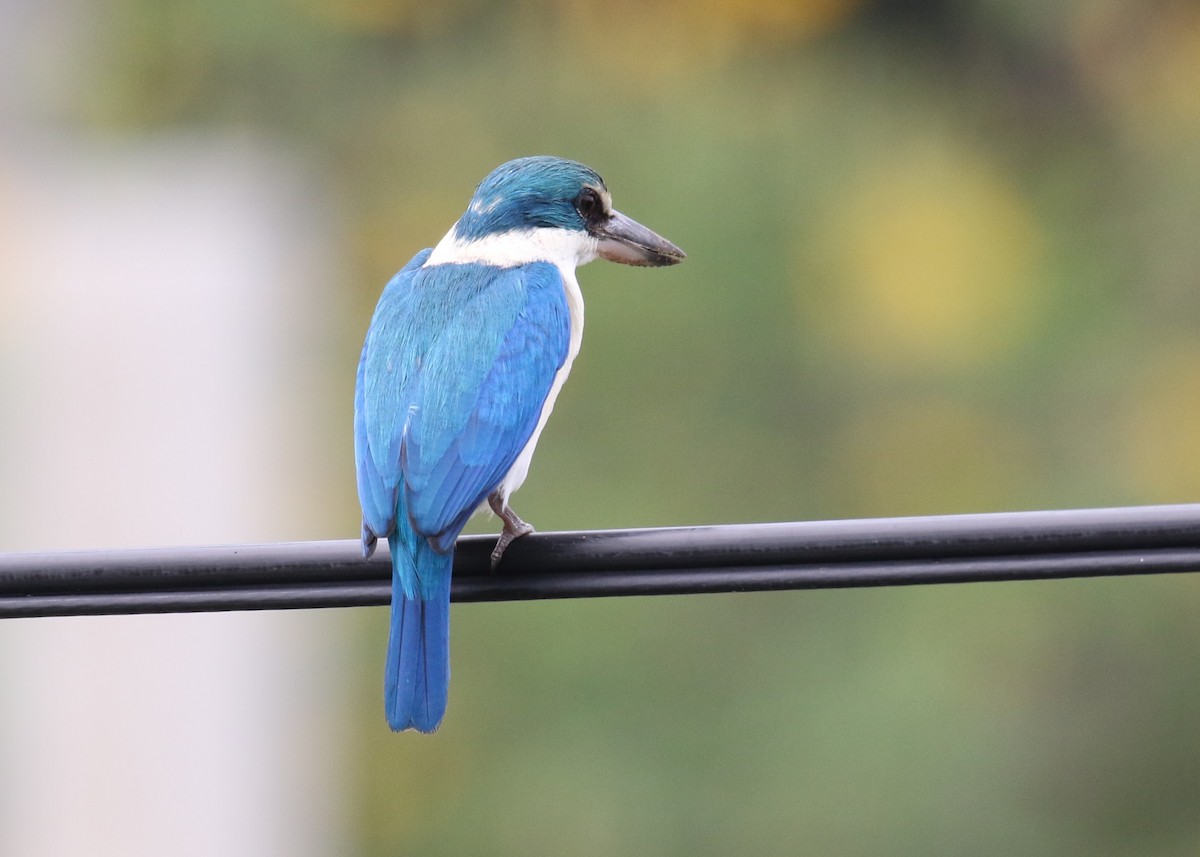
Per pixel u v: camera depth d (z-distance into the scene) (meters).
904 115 16.33
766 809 13.25
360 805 14.29
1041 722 13.70
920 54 16.67
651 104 15.65
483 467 7.33
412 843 14.11
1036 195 16.77
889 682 13.45
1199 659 13.88
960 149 16.53
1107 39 16.92
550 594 6.77
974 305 15.73
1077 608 13.86
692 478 14.50
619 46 15.87
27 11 17.39
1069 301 16.12
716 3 15.91
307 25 16.00
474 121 15.80
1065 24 16.73
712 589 6.59
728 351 14.67
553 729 13.62
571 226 8.69
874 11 16.41
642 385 14.50
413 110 15.94
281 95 16.12
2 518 12.10
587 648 13.66
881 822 13.22
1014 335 15.78
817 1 16.08
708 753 13.52
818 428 14.88
